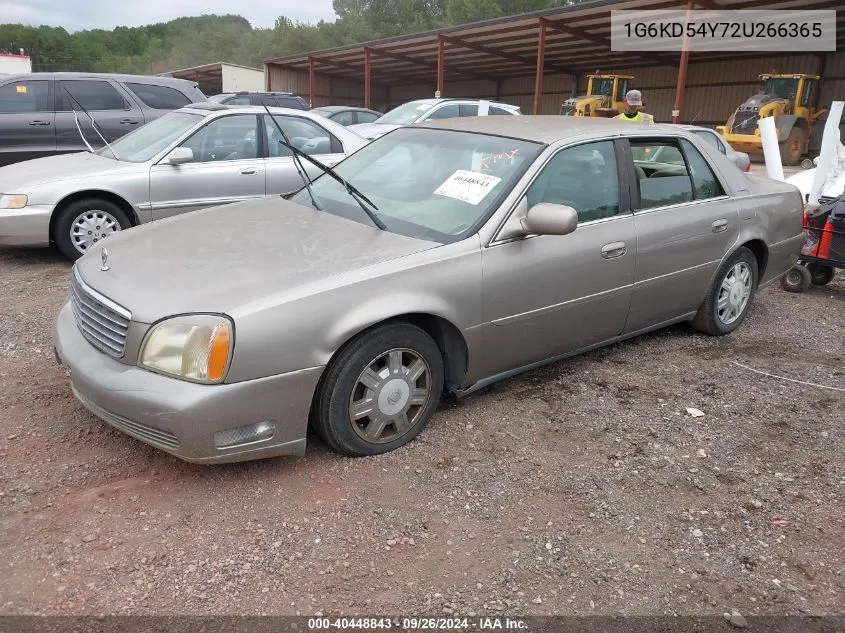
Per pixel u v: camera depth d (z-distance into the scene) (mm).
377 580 2545
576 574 2627
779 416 3947
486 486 3152
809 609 2500
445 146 4137
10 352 4371
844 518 3025
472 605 2449
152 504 2893
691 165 4648
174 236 3574
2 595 2379
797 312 5953
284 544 2699
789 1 18719
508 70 34312
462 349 3555
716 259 4754
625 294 4203
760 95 20656
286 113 7379
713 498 3139
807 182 7785
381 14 71750
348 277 3059
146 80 9828
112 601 2383
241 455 2904
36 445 3279
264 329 2799
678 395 4168
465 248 3408
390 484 3123
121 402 2797
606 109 23859
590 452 3486
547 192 3766
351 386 3129
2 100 8875
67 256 6578
